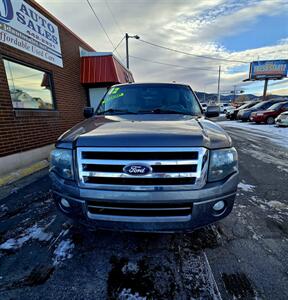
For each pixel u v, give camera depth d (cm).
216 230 215
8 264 173
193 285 150
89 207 162
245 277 155
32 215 254
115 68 834
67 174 166
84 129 186
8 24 418
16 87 455
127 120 214
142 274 160
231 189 163
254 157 527
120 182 151
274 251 183
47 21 568
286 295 140
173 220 155
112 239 204
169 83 311
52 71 598
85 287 149
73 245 196
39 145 513
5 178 369
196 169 149
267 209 258
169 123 194
